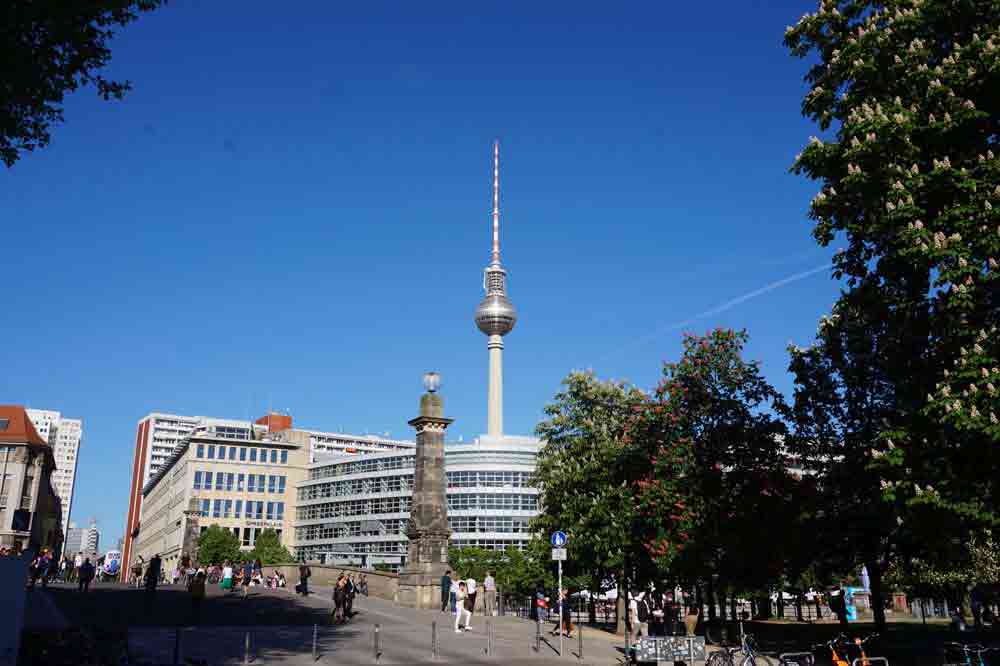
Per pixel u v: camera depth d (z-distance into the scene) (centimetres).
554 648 2894
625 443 3831
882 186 2159
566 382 4200
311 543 15400
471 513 13675
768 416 3603
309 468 16188
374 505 14450
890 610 7900
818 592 6094
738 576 3503
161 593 4416
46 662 1803
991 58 2084
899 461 2106
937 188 2086
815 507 3234
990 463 1980
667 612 3234
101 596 4066
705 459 3609
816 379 3266
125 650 2033
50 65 1819
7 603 1719
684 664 2392
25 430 11631
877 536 3134
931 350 2202
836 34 2544
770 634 3625
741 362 3734
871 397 3045
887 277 2367
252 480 15650
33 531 11462
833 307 3061
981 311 2033
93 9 1756
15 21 1688
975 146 2211
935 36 2367
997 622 4791
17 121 1844
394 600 4591
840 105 2412
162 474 18462
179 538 14900
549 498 4088
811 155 2347
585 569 3938
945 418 1870
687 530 3481
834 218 2322
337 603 3391
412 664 2327
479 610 4397
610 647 2998
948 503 1994
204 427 17375
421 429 4675
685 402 3741
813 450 3353
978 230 1991
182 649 2359
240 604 3903
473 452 14488
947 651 2347
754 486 3428
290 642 2653
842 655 2294
